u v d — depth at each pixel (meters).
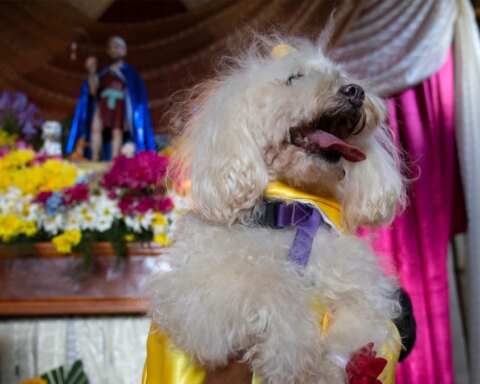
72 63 4.01
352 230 1.48
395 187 1.52
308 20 3.55
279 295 1.14
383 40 3.39
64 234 2.42
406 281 3.13
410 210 3.22
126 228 2.49
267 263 1.20
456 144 3.45
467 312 3.36
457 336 3.58
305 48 1.57
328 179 1.37
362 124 1.43
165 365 1.18
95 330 2.47
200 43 3.98
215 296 1.13
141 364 2.44
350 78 1.56
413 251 3.18
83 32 4.05
